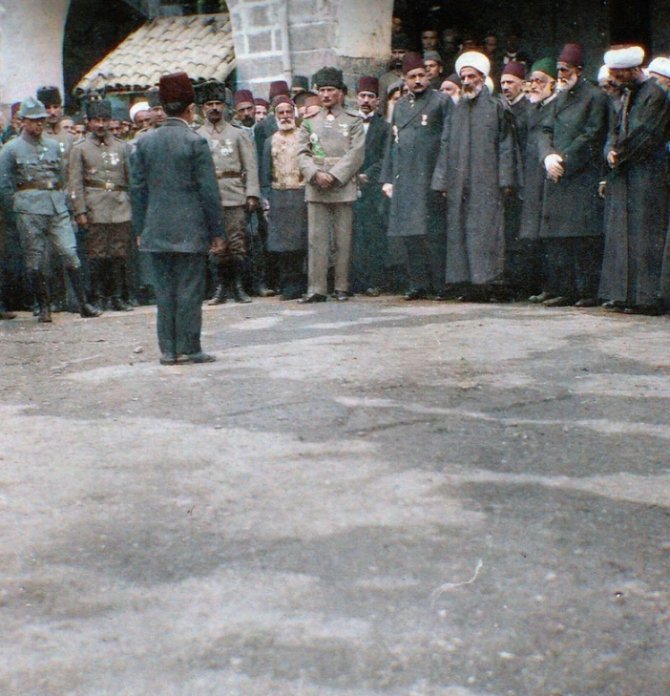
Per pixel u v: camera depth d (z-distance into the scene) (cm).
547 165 970
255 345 802
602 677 281
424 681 280
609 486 429
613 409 555
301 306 1070
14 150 1069
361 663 289
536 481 436
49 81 1739
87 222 1149
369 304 1067
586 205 977
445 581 339
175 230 719
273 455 484
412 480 440
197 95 1599
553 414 548
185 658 296
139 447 509
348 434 517
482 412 556
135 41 1712
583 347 736
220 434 526
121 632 313
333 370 673
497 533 378
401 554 361
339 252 1120
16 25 1698
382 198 1182
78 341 908
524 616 314
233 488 438
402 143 1075
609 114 969
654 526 384
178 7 1917
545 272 1034
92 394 646
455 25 1755
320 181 1083
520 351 726
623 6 1688
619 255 921
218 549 372
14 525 405
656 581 337
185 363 735
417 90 1071
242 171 1141
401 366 681
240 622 315
